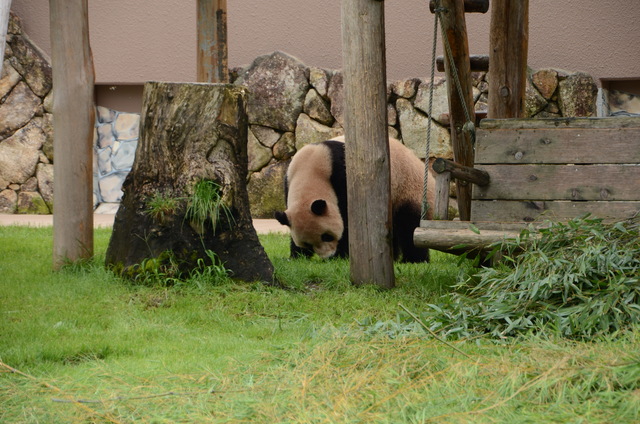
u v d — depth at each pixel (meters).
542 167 8.60
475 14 16.67
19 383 5.39
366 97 9.12
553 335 5.96
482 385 4.89
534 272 6.91
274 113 17.38
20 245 12.05
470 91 10.50
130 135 18.45
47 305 8.11
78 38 9.93
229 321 7.69
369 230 9.25
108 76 18.20
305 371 5.29
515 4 10.66
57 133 9.98
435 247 7.98
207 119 9.44
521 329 6.36
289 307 8.27
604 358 4.99
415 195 11.72
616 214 8.31
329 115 17.20
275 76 17.39
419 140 16.77
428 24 17.06
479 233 7.86
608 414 4.21
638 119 8.36
